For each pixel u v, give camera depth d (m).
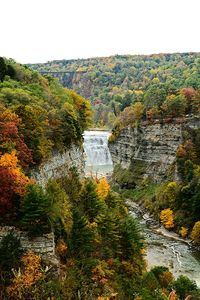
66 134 79.19
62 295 46.91
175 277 76.00
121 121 168.50
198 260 85.44
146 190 133.00
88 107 107.50
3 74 89.38
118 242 63.91
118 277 57.22
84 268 52.53
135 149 149.12
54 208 53.56
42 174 63.59
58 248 51.31
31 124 63.22
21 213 48.34
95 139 178.38
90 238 55.12
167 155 134.12
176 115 136.62
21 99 72.62
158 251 90.25
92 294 49.97
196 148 123.69
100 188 82.44
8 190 48.50
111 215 65.88
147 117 145.38
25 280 45.56
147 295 54.97
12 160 50.72
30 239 47.81
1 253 46.66
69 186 73.06
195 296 61.22
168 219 105.62
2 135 55.56
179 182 118.25
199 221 96.56
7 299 44.91
